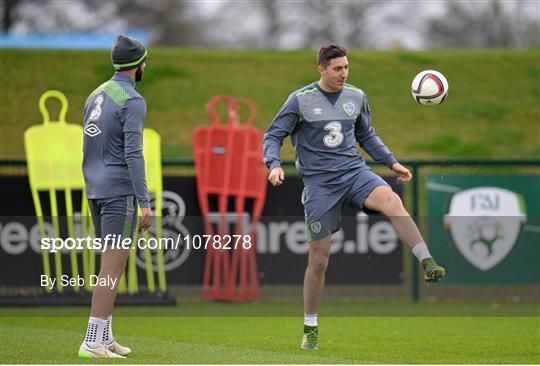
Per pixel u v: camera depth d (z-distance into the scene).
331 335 32.38
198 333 32.94
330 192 26.23
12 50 75.44
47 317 37.59
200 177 42.84
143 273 42.50
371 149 27.52
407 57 80.00
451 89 75.75
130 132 24.03
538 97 75.12
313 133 26.31
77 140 41.91
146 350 27.23
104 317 24.50
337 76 25.91
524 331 33.62
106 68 74.19
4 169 42.44
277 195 43.22
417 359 25.62
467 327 34.94
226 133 43.12
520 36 131.00
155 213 42.12
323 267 26.81
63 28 129.25
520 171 43.72
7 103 68.69
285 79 77.00
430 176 43.06
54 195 41.41
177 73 76.50
